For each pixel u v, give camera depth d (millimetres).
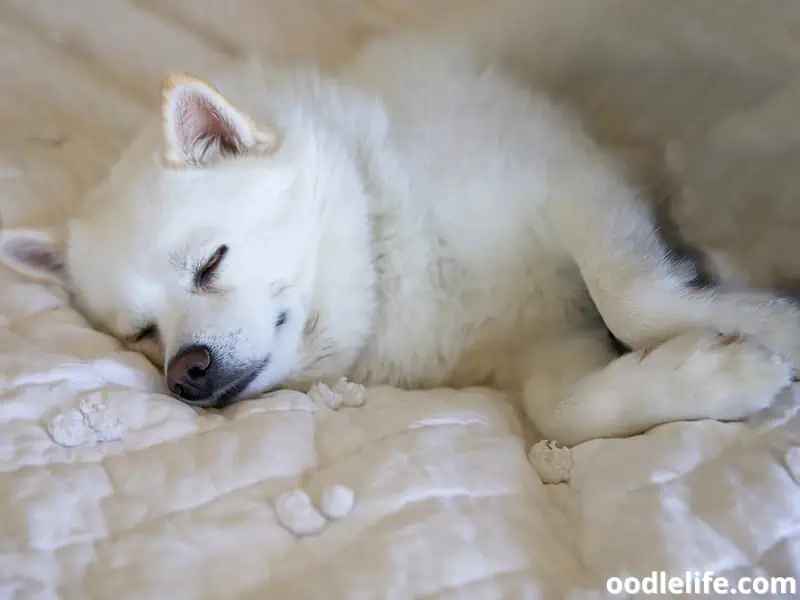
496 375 576
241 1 739
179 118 509
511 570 393
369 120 569
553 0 613
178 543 396
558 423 491
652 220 532
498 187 532
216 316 511
